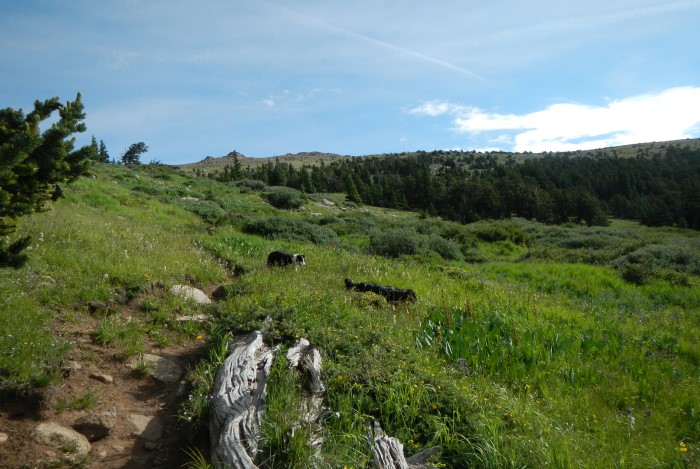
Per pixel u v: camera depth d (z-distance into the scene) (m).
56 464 4.35
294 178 95.69
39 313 6.53
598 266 20.59
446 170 136.00
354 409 5.21
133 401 5.58
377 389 5.51
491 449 4.64
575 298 14.70
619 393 7.27
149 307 8.02
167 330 7.50
